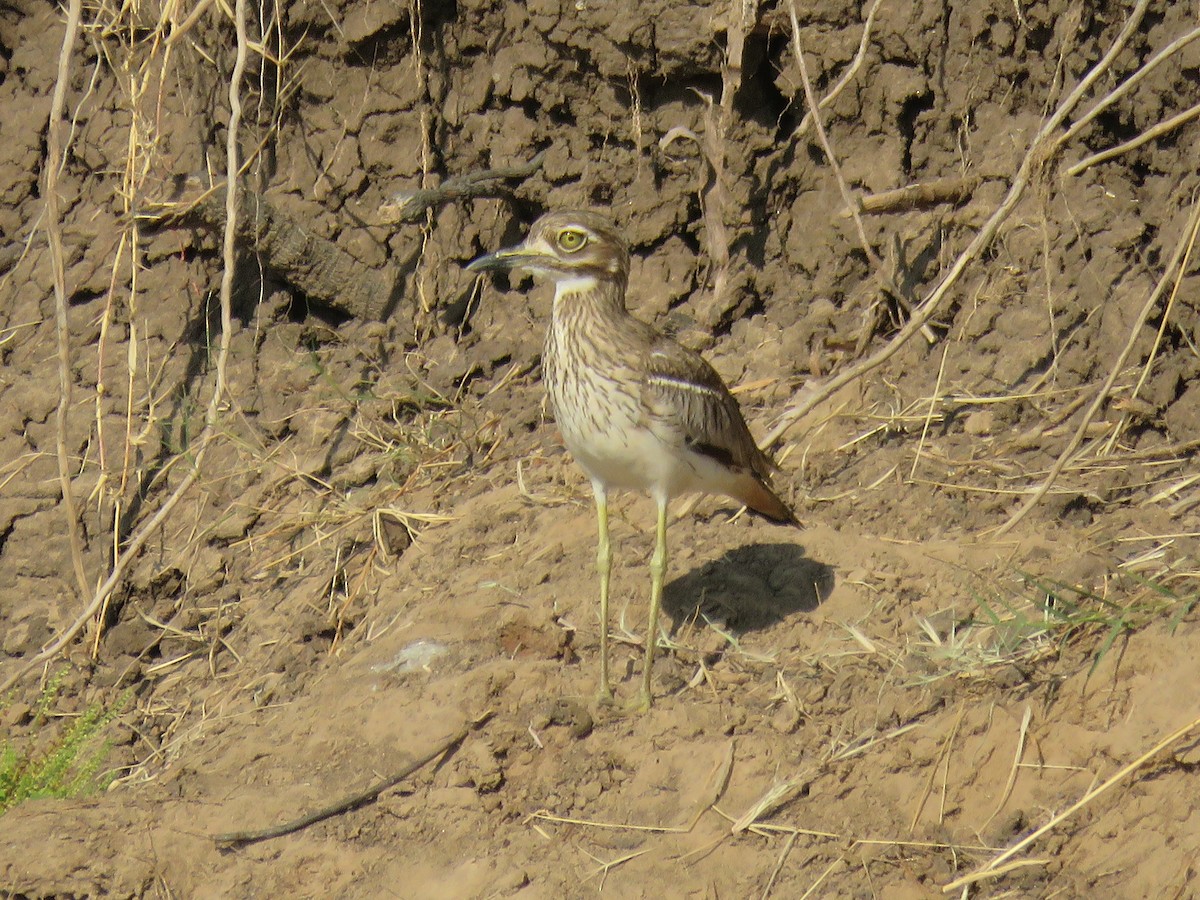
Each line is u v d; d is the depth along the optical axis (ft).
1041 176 35.96
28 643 37.42
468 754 29.66
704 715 29.43
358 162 41.27
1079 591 28.63
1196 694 26.84
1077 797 26.71
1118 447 34.73
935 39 38.50
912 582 31.76
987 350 37.32
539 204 41.34
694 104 40.16
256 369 40.81
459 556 35.47
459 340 41.22
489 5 40.27
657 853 27.37
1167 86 36.42
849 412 37.19
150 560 38.29
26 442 40.22
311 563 37.42
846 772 27.86
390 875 27.99
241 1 36.27
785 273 40.37
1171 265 31.53
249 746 31.17
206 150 41.22
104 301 41.55
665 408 29.09
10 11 43.70
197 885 28.37
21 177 42.93
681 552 33.91
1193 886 24.56
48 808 30.19
